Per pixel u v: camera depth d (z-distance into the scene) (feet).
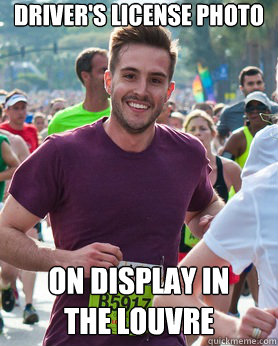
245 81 59.41
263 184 17.25
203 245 17.71
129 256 22.68
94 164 22.68
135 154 22.85
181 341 22.94
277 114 21.43
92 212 22.67
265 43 270.26
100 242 22.74
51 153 22.77
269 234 17.19
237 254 17.46
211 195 24.75
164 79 22.81
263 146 28.78
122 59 22.67
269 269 17.21
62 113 42.24
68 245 23.09
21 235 22.99
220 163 39.75
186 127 40.37
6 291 47.85
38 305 52.03
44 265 22.68
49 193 22.88
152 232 22.84
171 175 23.08
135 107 22.65
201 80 212.02
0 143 46.98
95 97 41.81
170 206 22.98
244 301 52.49
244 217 17.31
